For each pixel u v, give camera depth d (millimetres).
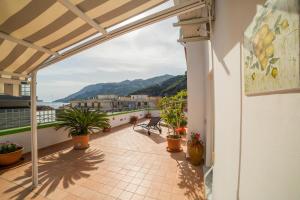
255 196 1098
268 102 942
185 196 3260
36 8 1771
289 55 729
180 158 5250
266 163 964
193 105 5094
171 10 2197
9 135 5375
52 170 4426
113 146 6645
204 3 2174
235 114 1506
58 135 7035
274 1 844
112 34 2518
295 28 681
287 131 768
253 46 1119
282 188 809
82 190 3498
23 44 2449
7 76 3266
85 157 5406
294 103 716
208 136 4348
